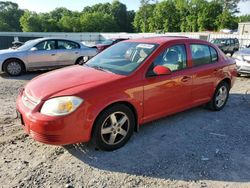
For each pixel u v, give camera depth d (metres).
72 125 3.30
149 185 3.05
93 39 44.94
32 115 3.30
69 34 43.34
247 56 9.30
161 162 3.50
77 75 3.90
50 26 90.06
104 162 3.49
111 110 3.60
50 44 10.21
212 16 79.81
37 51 9.88
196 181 3.13
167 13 87.69
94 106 3.41
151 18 90.94
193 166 3.43
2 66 9.38
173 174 3.26
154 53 4.16
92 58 4.85
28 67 9.80
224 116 5.26
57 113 3.24
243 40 31.48
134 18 101.88
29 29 87.69
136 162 3.50
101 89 3.50
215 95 5.34
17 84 8.15
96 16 96.12
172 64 4.38
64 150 3.76
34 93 3.53
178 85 4.40
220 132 4.47
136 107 3.87
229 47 24.84
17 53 9.54
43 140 3.31
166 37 4.92
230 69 5.59
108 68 4.16
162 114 4.30
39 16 95.88
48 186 3.01
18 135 4.23
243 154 3.75
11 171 3.27
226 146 3.97
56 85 3.58
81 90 3.40
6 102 6.07
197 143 4.05
